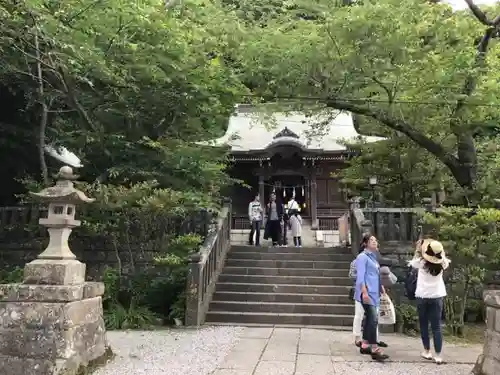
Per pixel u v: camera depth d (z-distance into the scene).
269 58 10.17
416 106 10.54
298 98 10.42
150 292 9.36
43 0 8.58
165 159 11.55
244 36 10.77
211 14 11.48
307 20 11.69
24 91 11.68
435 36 9.60
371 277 6.40
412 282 6.61
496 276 9.85
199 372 5.52
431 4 9.88
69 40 8.98
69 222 5.62
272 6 13.01
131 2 9.29
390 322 6.80
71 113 13.07
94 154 11.92
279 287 10.26
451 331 8.25
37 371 4.93
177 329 8.41
